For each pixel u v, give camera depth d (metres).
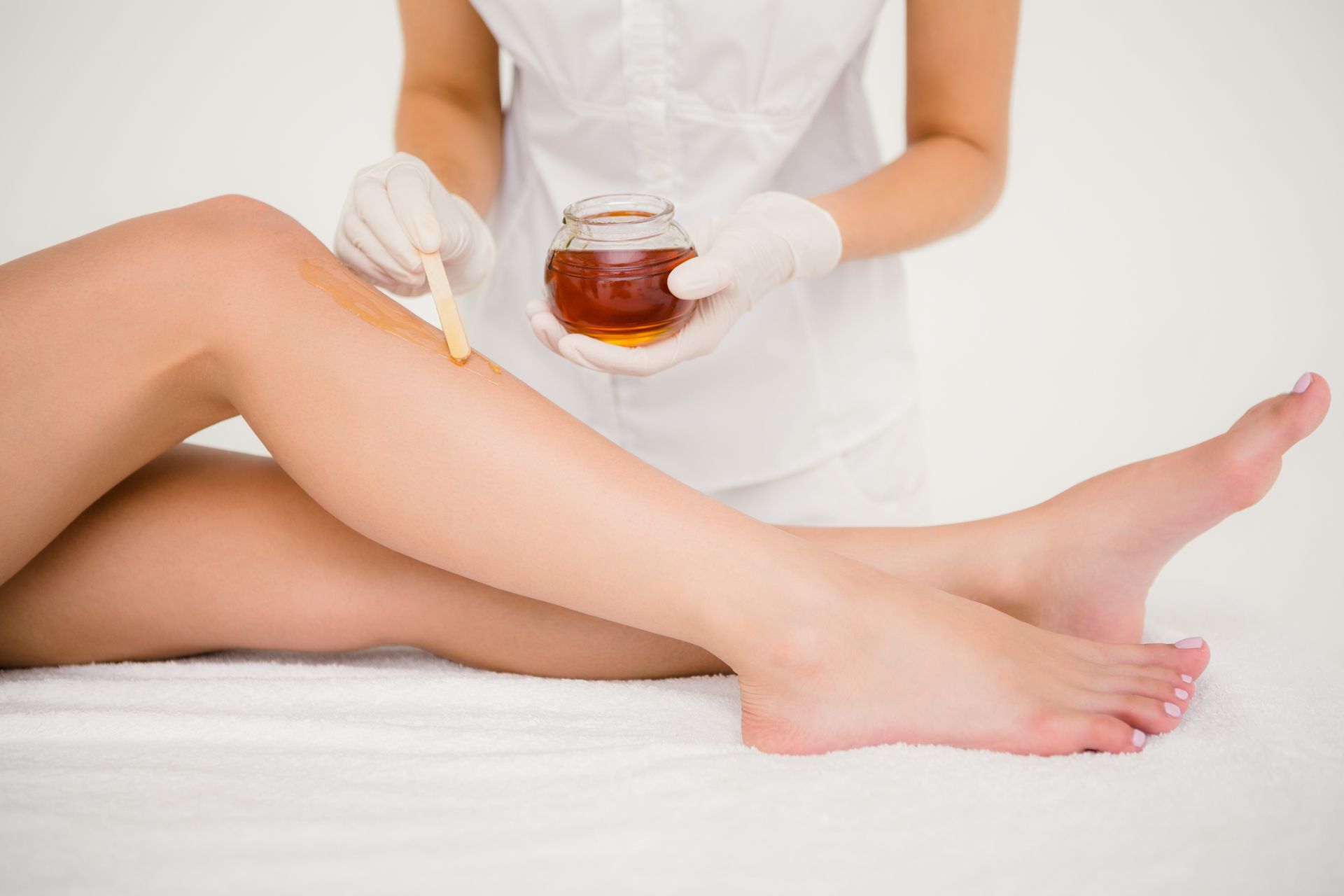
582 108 1.28
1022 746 0.84
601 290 0.94
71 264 0.88
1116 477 0.99
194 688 0.94
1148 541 0.95
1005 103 1.32
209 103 2.59
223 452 1.07
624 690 0.95
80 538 0.99
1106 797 0.74
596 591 0.85
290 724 0.86
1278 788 0.75
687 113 1.26
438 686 0.95
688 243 0.98
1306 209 2.60
